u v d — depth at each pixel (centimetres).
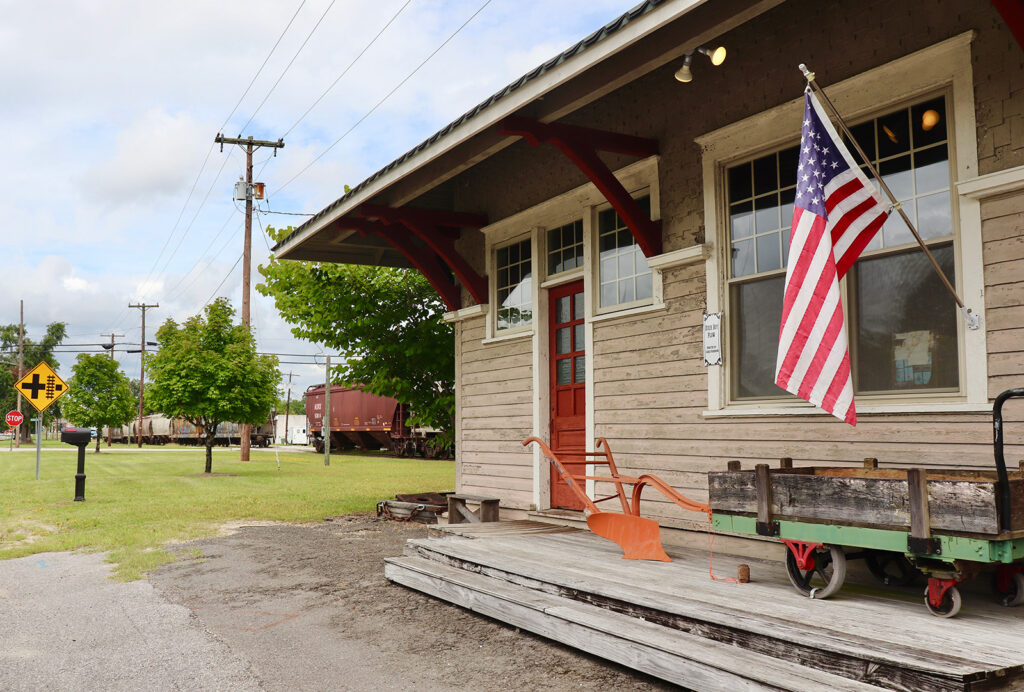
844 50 583
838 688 321
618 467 759
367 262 1188
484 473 991
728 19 504
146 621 574
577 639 450
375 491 1670
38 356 8012
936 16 527
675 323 705
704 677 365
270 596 651
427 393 1255
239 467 2700
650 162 735
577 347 856
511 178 971
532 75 582
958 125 510
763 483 434
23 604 638
